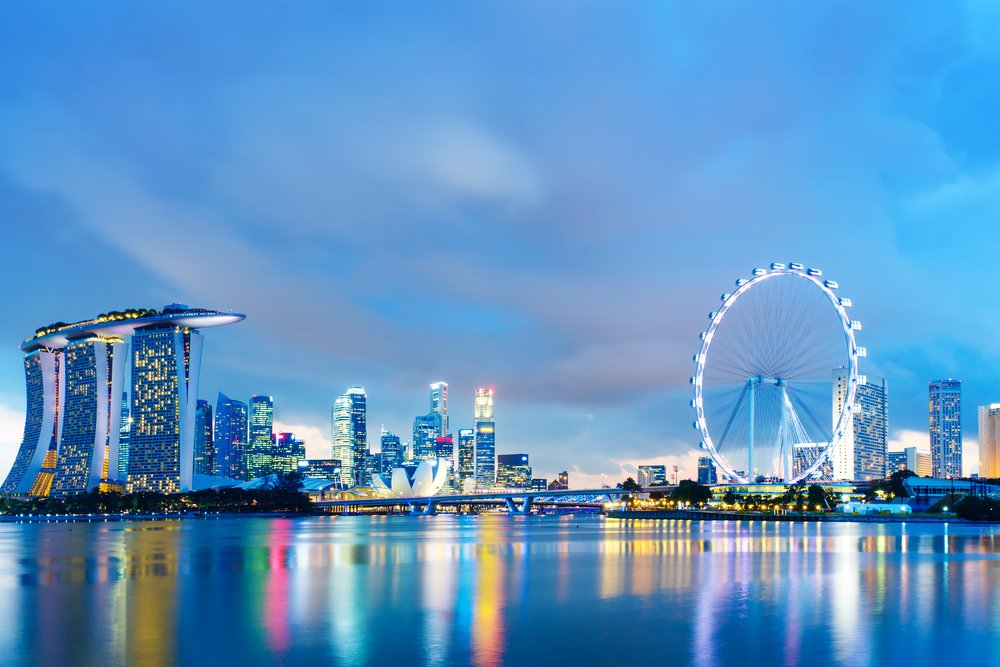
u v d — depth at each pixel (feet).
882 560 473.26
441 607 294.05
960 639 237.25
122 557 524.93
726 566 437.58
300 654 220.23
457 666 208.03
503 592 333.42
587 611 284.82
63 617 275.39
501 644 231.50
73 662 212.64
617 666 208.23
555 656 217.77
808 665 209.26
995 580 368.89
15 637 241.55
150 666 208.33
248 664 209.97
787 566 436.76
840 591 332.60
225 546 645.51
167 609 291.79
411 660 213.87
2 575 408.26
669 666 208.44
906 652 222.07
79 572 422.41
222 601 310.65
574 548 594.24
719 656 217.97
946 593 326.03
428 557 512.22
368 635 243.60
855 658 216.13
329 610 288.10
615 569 423.64
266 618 271.90
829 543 642.63
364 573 410.11
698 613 280.31
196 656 218.18
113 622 265.13
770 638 238.89
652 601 307.17
